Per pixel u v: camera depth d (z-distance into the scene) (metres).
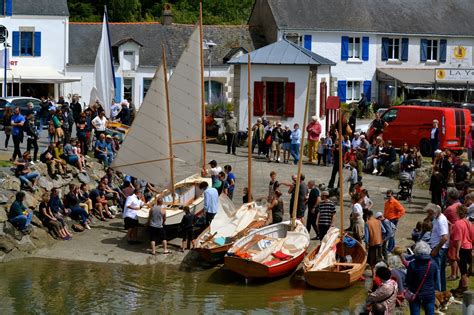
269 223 30.17
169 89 32.38
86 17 89.94
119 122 43.62
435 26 73.94
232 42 71.50
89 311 23.59
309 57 49.06
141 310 23.77
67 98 67.25
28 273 27.09
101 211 32.59
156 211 28.75
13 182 31.25
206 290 25.75
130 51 68.69
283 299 24.80
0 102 47.59
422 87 70.44
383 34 72.25
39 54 66.25
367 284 26.12
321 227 28.70
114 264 28.27
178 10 96.44
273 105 49.59
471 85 70.44
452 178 32.91
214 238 28.42
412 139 43.91
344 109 63.62
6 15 65.12
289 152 43.84
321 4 72.19
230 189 33.72
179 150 33.00
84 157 36.81
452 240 22.39
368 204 28.16
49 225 30.30
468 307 18.03
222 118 52.38
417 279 18.62
